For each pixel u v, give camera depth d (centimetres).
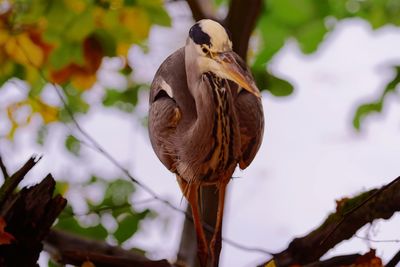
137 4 984
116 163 946
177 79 931
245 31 977
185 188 936
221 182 932
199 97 918
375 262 917
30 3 981
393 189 925
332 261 922
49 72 983
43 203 911
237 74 911
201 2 985
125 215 977
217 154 922
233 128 919
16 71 984
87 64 981
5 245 909
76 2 981
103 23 982
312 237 930
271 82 985
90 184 995
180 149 927
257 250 935
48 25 979
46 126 1000
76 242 948
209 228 952
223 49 914
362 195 929
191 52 920
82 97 1014
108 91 1015
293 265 921
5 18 979
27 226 910
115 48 983
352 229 927
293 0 1012
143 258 952
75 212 975
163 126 929
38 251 912
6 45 978
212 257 935
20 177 913
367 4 1024
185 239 968
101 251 950
